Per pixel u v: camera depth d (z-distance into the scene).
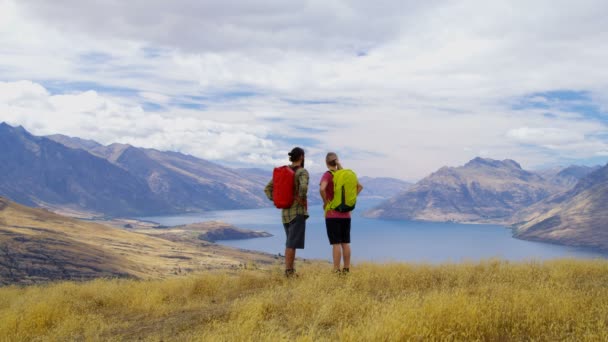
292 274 9.77
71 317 8.30
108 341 6.46
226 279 10.26
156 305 8.76
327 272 9.60
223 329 5.89
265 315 6.82
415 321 5.32
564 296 6.41
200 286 9.90
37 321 8.09
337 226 9.41
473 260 11.39
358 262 11.69
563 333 5.14
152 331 6.84
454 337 5.15
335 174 9.51
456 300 5.96
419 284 8.70
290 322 6.30
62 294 10.54
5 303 10.89
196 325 6.80
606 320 5.41
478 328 5.45
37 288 12.63
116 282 11.98
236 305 7.36
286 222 9.84
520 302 6.18
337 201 9.38
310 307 6.80
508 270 10.00
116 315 8.64
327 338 5.26
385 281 9.05
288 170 9.70
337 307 6.68
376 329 5.09
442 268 10.44
